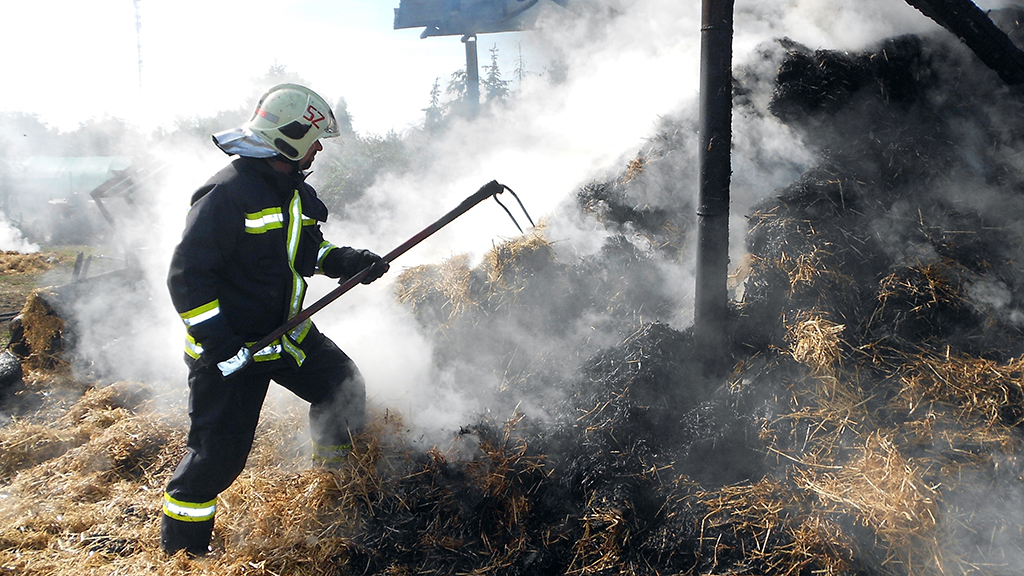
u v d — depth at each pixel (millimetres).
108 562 2494
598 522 2410
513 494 2576
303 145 2471
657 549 2355
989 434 2508
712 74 2553
